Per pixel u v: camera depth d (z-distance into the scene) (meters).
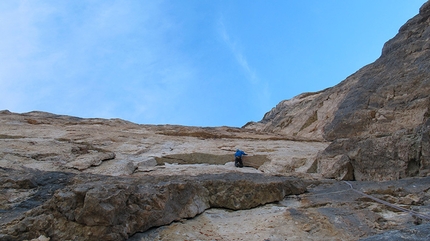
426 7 16.31
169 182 6.39
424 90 12.66
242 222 6.14
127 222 5.20
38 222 5.02
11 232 4.95
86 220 4.86
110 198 5.02
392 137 8.80
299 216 6.11
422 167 7.98
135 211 5.39
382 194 7.12
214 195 6.88
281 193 7.23
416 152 8.22
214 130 20.05
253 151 12.96
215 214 6.57
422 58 13.88
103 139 13.82
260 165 11.68
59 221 5.01
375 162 8.77
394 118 12.89
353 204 6.65
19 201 6.47
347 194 7.32
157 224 5.65
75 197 5.07
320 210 6.42
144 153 12.27
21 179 7.03
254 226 5.89
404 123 12.36
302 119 23.75
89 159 10.16
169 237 5.42
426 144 8.05
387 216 6.08
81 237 4.83
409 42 15.60
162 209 5.75
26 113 21.72
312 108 23.64
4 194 6.57
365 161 8.96
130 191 5.54
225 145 14.19
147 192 5.82
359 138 9.76
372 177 8.68
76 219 4.89
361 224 5.68
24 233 5.00
